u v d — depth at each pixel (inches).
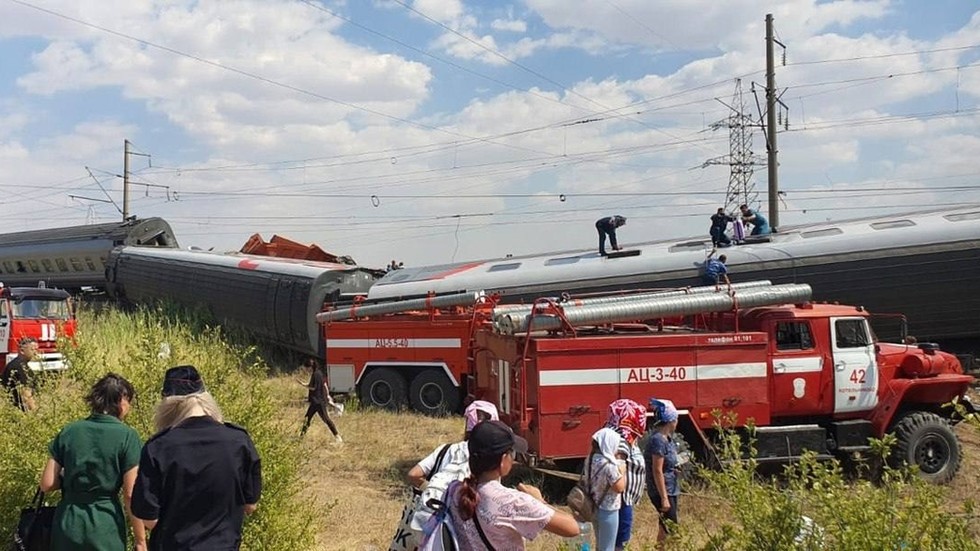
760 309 448.1
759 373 422.6
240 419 249.9
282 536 245.1
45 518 188.7
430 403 667.4
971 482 427.8
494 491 153.1
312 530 270.8
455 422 619.5
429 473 187.2
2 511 226.1
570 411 401.7
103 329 868.6
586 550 255.1
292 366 905.5
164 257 1091.9
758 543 155.2
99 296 1218.0
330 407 641.0
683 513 352.2
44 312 745.0
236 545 165.5
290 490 283.4
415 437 563.8
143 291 1111.6
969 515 157.9
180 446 162.2
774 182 1013.2
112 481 186.5
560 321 406.9
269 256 1050.7
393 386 679.1
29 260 1280.8
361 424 606.5
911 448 429.7
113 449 186.9
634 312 419.5
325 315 707.4
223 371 262.8
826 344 442.3
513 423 424.5
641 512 382.9
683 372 414.0
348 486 434.3
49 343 737.0
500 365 446.6
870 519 150.4
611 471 256.7
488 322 505.7
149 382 251.0
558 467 421.7
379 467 475.5
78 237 1237.1
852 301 695.7
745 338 422.3
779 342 441.1
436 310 682.2
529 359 408.5
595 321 412.8
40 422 239.5
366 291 895.1
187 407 168.2
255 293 912.9
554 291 778.8
